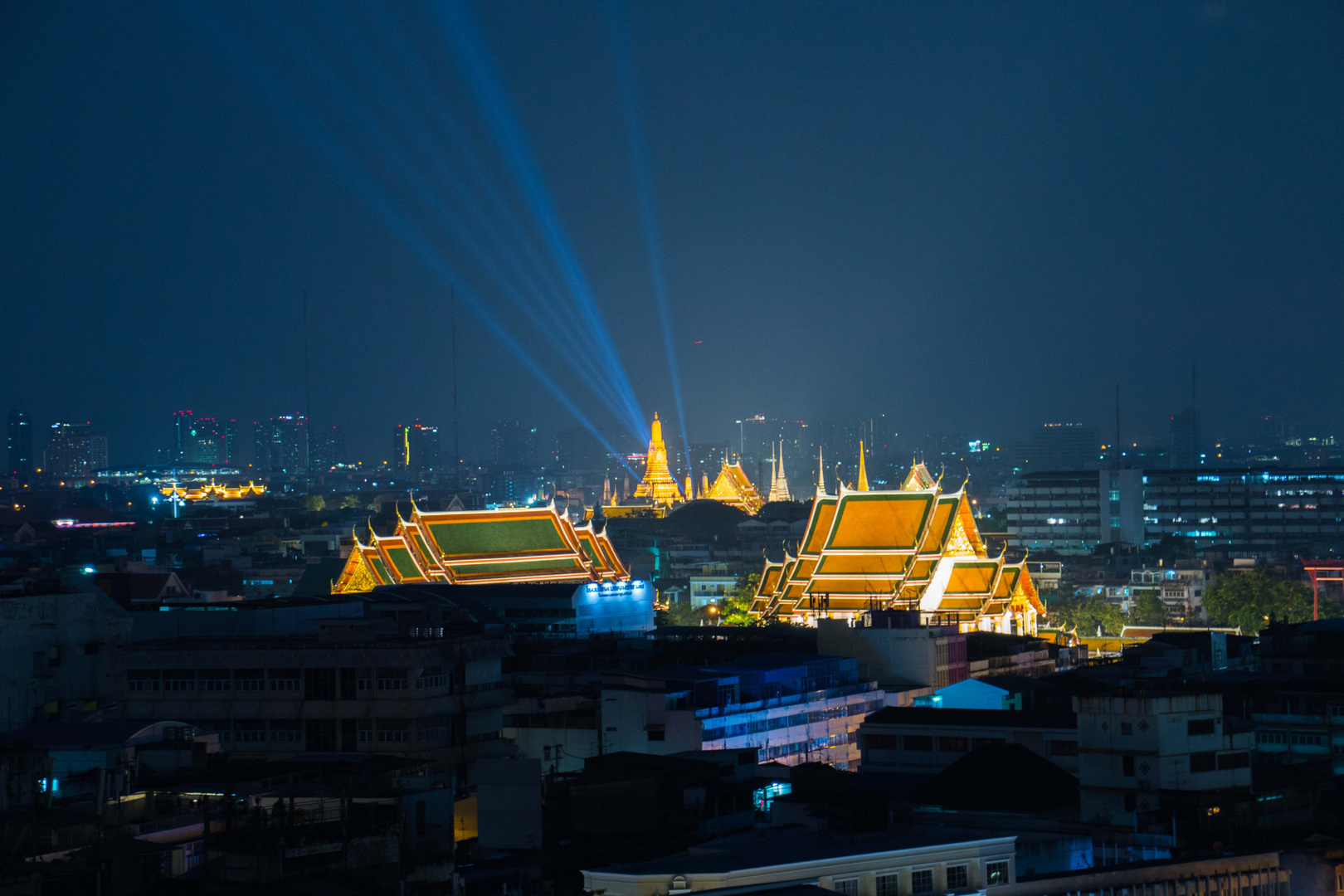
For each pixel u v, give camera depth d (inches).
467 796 4658.0
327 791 3671.3
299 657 5693.9
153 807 3737.7
